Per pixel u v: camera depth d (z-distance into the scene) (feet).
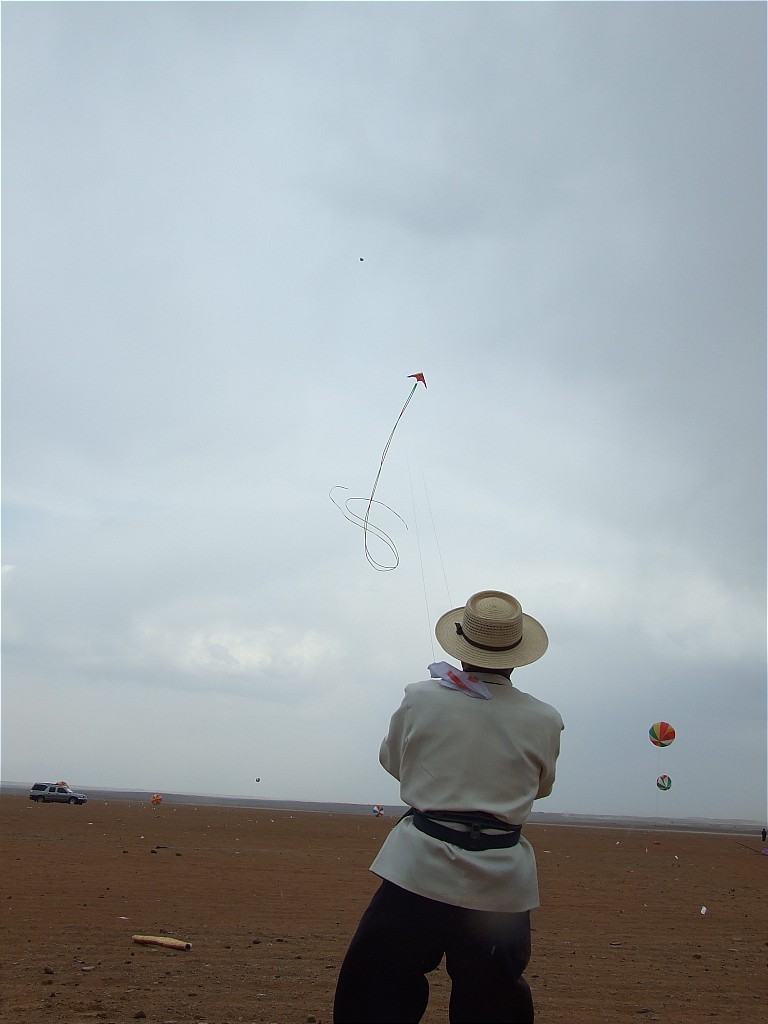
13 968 26.14
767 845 213.05
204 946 31.55
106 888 48.91
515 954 11.87
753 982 28.99
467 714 12.50
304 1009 22.22
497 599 13.88
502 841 12.10
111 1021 20.24
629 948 35.99
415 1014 12.15
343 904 47.06
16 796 353.51
